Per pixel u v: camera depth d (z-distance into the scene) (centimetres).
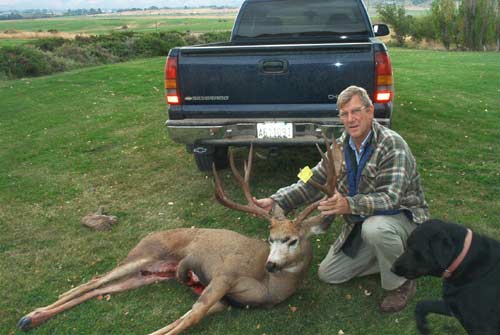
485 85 1221
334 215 374
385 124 495
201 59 522
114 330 360
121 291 402
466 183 580
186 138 533
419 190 368
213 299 350
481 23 3056
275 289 366
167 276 420
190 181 625
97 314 377
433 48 3381
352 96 348
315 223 362
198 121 528
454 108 953
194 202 564
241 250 374
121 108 1059
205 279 383
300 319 361
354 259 385
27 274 436
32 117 1017
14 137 866
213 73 522
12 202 584
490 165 632
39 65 1812
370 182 362
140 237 493
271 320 361
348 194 378
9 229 520
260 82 516
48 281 426
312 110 513
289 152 688
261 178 615
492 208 516
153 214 542
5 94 1305
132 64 1861
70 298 389
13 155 762
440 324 346
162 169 673
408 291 364
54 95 1251
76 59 2106
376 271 397
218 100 529
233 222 514
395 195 347
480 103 996
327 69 503
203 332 351
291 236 345
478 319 282
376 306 372
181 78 529
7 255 469
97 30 7962
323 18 702
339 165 376
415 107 964
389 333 344
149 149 759
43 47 2177
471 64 1720
